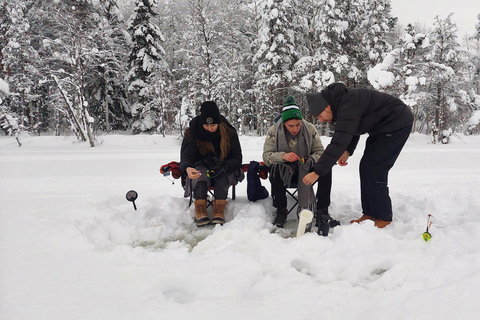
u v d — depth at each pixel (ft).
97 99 72.69
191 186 9.50
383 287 5.45
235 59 64.13
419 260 6.06
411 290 5.07
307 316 4.43
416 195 11.84
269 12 59.72
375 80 45.24
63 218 8.82
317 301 4.81
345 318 4.42
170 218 9.64
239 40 78.18
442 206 10.21
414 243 7.08
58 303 4.79
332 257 6.52
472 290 4.74
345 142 7.67
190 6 57.31
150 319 4.41
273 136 9.74
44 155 31.12
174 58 84.74
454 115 55.01
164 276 5.61
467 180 15.25
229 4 76.89
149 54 69.31
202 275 5.64
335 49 59.82
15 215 9.05
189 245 7.80
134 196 9.68
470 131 64.08
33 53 63.00
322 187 9.25
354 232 7.26
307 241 7.03
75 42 47.80
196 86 61.00
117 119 80.64
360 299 4.84
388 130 8.16
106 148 43.24
